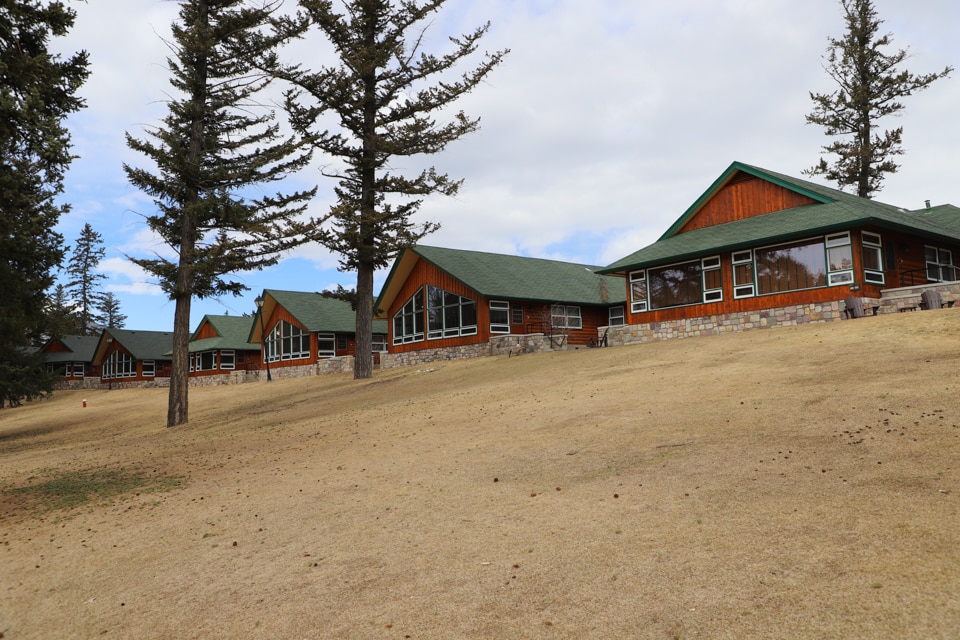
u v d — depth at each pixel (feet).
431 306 129.70
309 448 51.88
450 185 103.45
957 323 57.16
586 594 19.44
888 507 22.22
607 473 31.94
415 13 103.55
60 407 156.56
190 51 87.61
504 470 35.55
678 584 19.07
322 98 102.01
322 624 20.13
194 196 87.66
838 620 15.81
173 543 30.63
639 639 16.56
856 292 80.12
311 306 175.32
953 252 99.91
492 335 118.11
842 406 36.55
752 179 100.27
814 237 84.58
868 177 147.43
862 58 144.56
